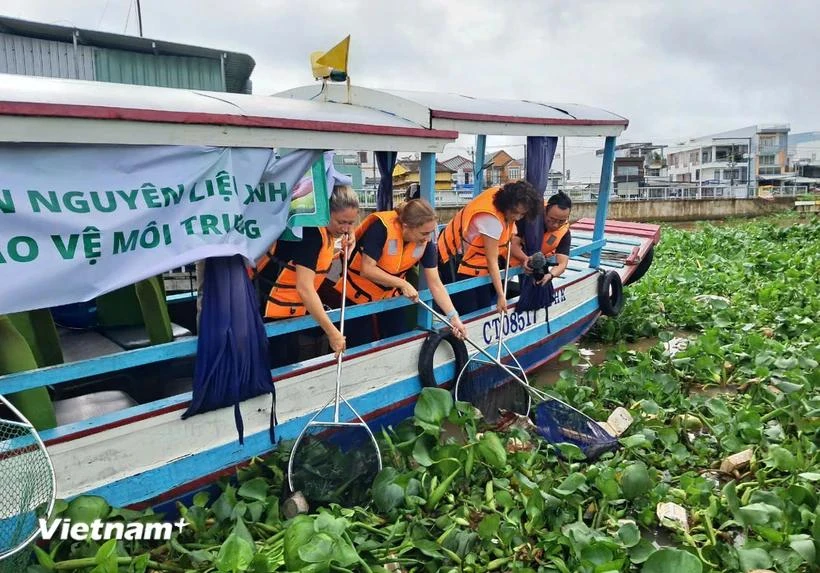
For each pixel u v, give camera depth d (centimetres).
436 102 414
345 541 287
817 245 1072
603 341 682
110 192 267
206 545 304
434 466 366
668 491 368
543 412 425
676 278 874
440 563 307
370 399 399
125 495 302
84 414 332
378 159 516
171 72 1077
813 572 299
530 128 476
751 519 325
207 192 296
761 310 701
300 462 334
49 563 266
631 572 303
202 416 324
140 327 413
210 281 309
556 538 311
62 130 250
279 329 351
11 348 280
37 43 981
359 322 427
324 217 338
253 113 312
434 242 420
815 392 468
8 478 255
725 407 456
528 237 514
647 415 463
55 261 255
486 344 483
